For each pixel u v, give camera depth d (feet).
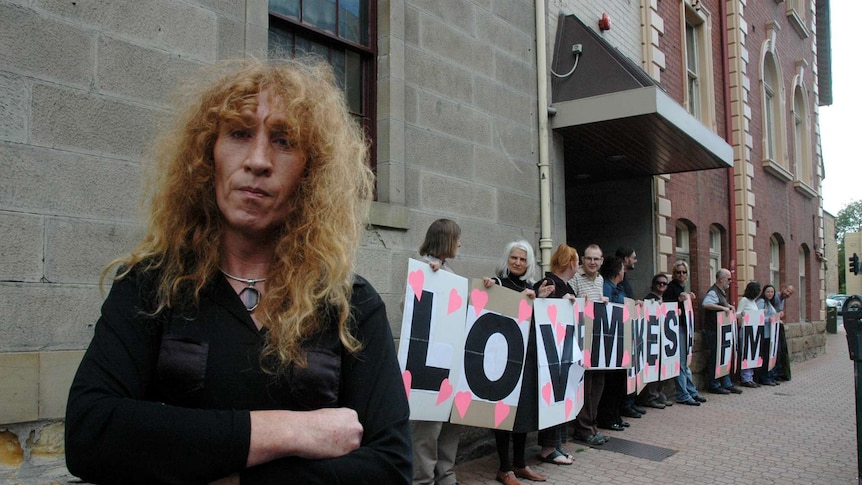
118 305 3.88
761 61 46.29
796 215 52.95
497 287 14.99
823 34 64.90
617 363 20.13
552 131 22.49
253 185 4.13
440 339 13.48
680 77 33.83
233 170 4.17
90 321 9.96
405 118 16.53
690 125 23.35
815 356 53.06
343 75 16.06
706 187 36.88
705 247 36.06
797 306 51.34
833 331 87.35
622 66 21.98
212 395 3.78
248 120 4.21
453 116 18.11
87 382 3.61
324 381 3.98
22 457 9.17
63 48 9.91
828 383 35.37
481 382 14.43
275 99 4.32
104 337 3.77
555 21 23.80
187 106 4.68
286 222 4.33
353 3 16.42
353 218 4.54
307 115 4.43
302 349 3.98
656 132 22.90
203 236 4.18
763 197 44.98
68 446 3.50
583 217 32.32
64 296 9.69
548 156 21.80
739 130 41.09
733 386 32.60
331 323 4.14
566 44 23.75
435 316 13.42
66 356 9.57
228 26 12.39
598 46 22.86
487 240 19.01
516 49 20.99
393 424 4.11
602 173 29.89
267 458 3.59
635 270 30.45
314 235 4.25
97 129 10.26
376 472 3.87
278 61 5.09
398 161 16.08
